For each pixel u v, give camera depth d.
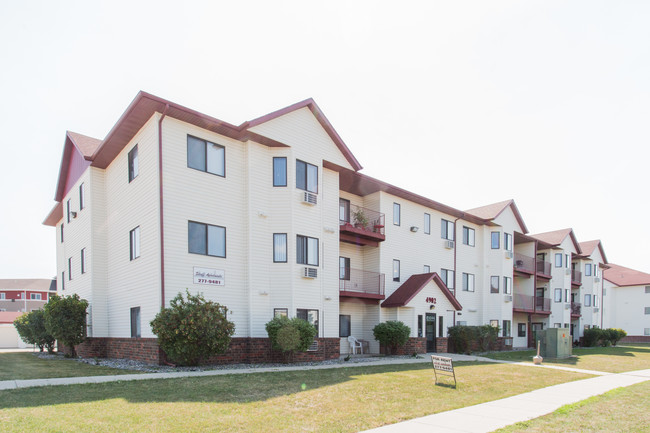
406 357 20.39
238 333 16.03
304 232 18.03
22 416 6.80
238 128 16.52
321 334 18.16
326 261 19.44
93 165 19.23
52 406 7.55
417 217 26.38
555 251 40.84
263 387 10.12
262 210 17.30
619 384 13.45
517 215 34.03
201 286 15.27
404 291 23.16
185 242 15.04
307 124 18.80
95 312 18.17
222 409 7.82
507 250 32.62
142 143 15.90
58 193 24.31
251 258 16.64
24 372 12.13
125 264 16.83
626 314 57.53
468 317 29.70
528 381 13.52
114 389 9.27
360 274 23.55
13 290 54.25
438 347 23.72
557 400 10.30
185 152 15.46
